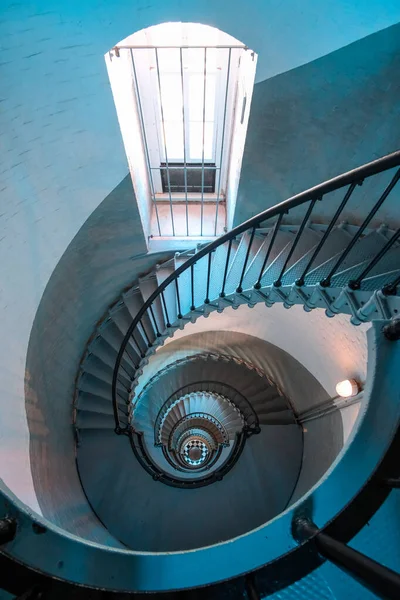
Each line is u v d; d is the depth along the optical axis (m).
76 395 3.38
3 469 1.79
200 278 3.51
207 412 5.36
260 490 3.76
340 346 3.14
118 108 2.53
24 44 1.78
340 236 2.69
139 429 3.98
